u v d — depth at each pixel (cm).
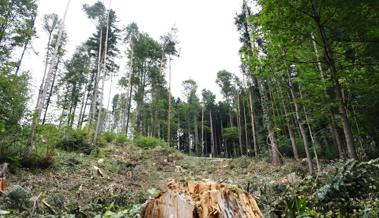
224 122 4488
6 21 1299
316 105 898
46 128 1149
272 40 717
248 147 2856
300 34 675
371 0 551
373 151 1002
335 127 1202
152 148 2111
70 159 1270
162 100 3378
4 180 770
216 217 253
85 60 2834
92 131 1977
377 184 407
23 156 1040
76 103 2808
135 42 2977
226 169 1574
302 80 969
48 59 2472
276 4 638
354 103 928
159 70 3086
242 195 282
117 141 2155
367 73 711
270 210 453
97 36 2516
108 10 2283
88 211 654
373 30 600
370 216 333
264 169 1429
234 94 3606
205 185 295
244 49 845
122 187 1013
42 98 1196
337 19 614
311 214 383
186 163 1738
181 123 4469
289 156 1759
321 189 436
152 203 285
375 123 948
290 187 606
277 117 1588
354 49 725
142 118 3394
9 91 1029
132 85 3078
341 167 466
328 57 656
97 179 1098
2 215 530
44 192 818
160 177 1343
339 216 372
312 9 625
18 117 1044
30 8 1748
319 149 1589
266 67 817
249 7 1509
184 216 257
